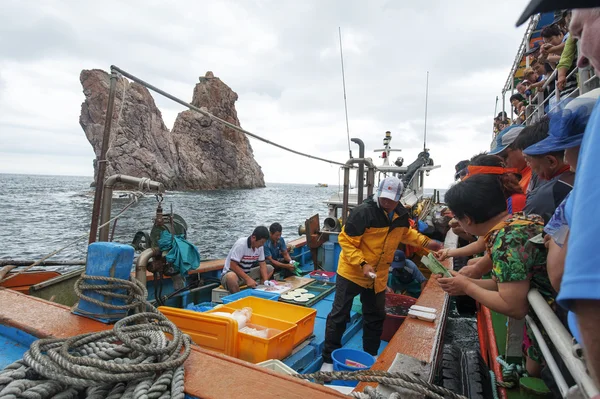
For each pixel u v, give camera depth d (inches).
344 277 142.0
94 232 129.7
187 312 116.0
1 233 826.2
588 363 22.4
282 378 64.7
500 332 127.4
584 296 20.0
